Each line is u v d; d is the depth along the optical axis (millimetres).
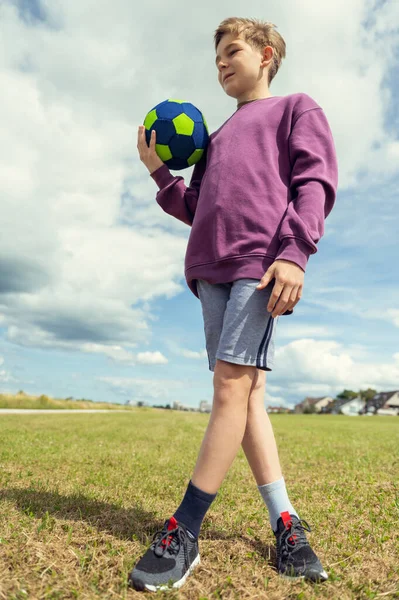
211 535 2217
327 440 8359
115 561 1760
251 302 1823
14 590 1481
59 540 1945
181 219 2396
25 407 29000
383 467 4762
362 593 1648
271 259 1852
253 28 2225
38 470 3855
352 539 2248
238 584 1646
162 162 2336
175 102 2338
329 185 1950
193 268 2037
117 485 3330
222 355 1808
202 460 1788
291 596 1591
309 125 2021
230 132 2127
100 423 12297
